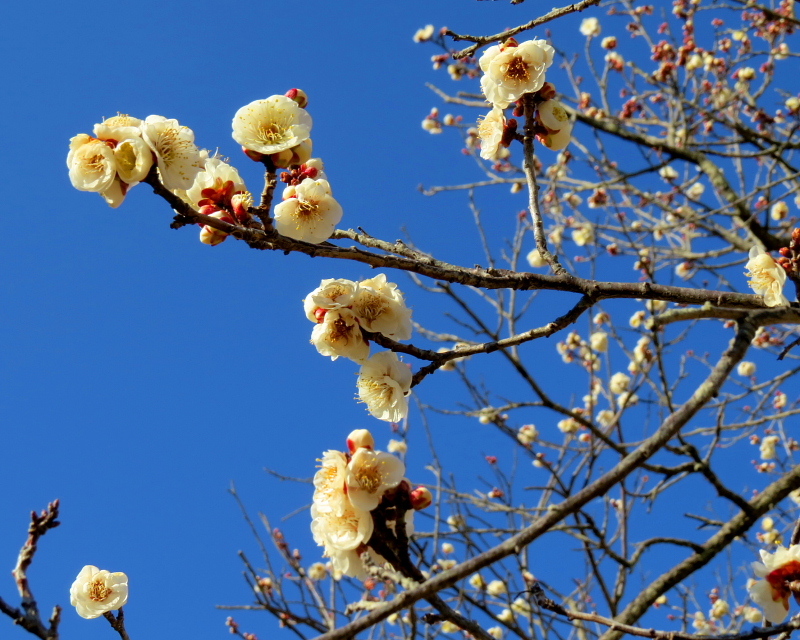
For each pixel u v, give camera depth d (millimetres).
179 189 2631
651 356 7000
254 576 5570
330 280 2873
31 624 2578
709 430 6758
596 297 3027
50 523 2795
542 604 2637
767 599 2684
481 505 6348
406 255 3125
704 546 5168
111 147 2469
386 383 2871
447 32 3492
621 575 5793
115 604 3080
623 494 5855
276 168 2730
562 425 7820
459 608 5277
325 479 2646
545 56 3346
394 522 2559
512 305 6797
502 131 3480
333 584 5910
